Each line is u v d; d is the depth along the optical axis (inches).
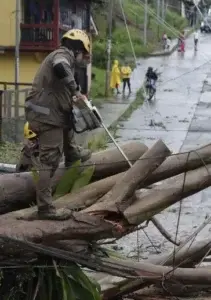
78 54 266.2
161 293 326.6
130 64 1679.4
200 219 561.0
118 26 1802.4
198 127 1088.2
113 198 278.8
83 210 278.1
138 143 314.8
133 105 1332.4
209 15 1585.9
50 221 266.1
